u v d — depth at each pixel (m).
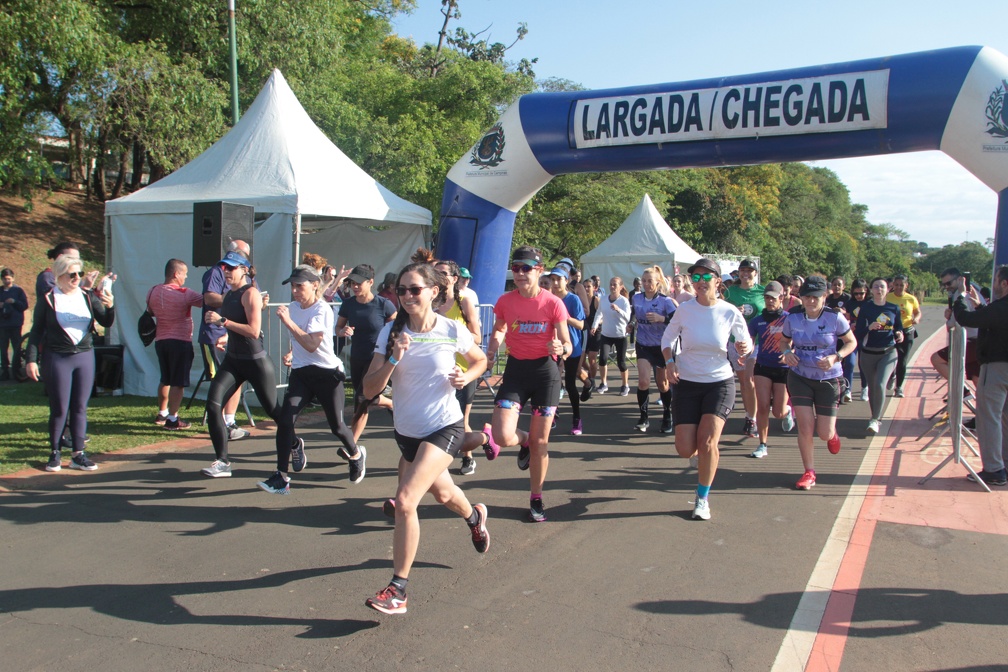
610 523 5.25
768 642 3.50
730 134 9.90
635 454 7.42
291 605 3.86
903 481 6.37
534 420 5.25
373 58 31.89
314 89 21.02
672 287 9.34
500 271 12.18
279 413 6.10
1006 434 6.39
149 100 16.98
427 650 3.39
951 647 3.47
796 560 4.55
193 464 6.64
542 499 5.63
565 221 31.00
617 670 3.24
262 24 18.95
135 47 17.20
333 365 5.79
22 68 15.58
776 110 9.54
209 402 6.09
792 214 74.50
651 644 3.47
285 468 5.76
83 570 4.27
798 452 7.52
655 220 21.30
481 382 11.10
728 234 52.78
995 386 6.15
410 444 3.96
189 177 10.25
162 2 18.58
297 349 5.77
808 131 9.46
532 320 5.18
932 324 34.88
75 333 6.16
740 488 6.17
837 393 6.21
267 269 9.43
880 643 3.50
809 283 6.04
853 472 6.70
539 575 4.28
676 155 10.43
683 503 5.75
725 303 5.32
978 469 6.73
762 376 7.23
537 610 3.82
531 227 30.83
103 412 8.71
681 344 5.39
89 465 6.32
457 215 11.97
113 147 19.88
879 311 8.45
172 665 3.24
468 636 3.53
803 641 3.51
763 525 5.22
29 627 3.58
